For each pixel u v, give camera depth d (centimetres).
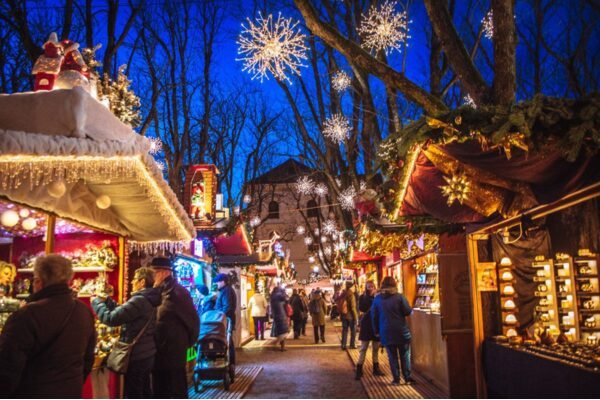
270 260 1570
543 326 627
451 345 766
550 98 375
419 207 682
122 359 491
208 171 1012
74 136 337
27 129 332
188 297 582
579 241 662
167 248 754
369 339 945
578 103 373
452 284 780
